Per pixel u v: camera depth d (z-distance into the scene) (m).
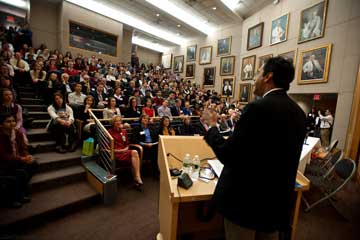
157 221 1.84
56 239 1.55
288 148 0.74
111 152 2.26
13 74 3.69
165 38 10.83
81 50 7.66
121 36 8.74
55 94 2.95
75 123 3.12
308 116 5.80
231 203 0.80
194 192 1.06
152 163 2.94
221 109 6.20
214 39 9.80
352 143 4.11
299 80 5.53
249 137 0.72
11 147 1.88
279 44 6.39
